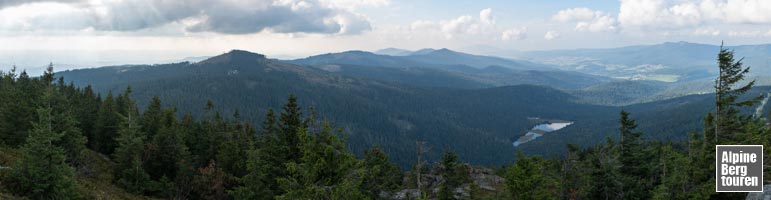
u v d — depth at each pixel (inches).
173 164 1879.9
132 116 2055.9
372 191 1475.1
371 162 1761.8
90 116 2472.9
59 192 1003.9
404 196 1807.3
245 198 1379.2
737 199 1083.9
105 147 2378.2
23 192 970.1
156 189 1653.5
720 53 1235.2
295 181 883.4
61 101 1975.9
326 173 850.1
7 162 1235.9
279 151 1176.8
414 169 1950.1
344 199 846.5
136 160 1633.9
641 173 1437.0
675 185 1159.6
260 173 1333.7
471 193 1633.9
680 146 2320.4
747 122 1290.6
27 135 1656.0
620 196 1294.3
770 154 1120.2
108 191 1427.2
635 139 1449.3
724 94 1246.9
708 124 1305.4
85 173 1589.6
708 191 1080.8
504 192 1168.2
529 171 1046.4
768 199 837.2
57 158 1008.2
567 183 1441.9
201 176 1784.0
